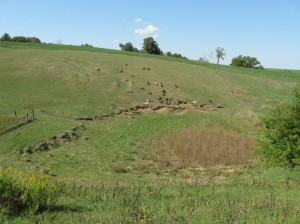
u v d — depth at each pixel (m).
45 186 13.57
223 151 38.84
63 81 70.56
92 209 13.30
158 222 10.50
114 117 55.88
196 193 17.98
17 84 67.00
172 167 34.09
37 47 104.62
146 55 109.38
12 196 12.23
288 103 26.33
